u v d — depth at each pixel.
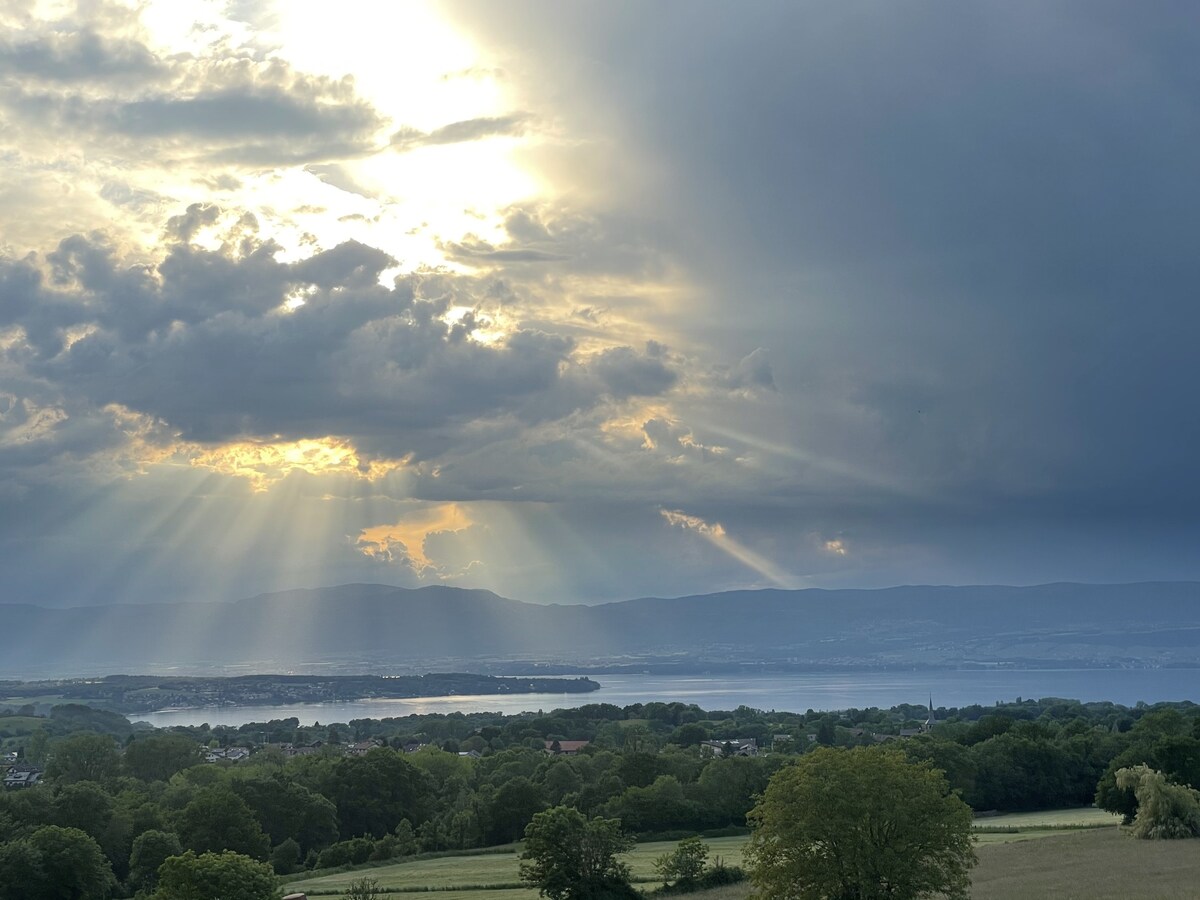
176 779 163.25
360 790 152.38
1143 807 98.69
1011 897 67.75
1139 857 84.94
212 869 59.84
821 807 57.22
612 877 76.25
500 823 132.88
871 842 57.25
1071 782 145.75
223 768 183.38
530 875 76.06
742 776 136.50
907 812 57.16
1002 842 99.94
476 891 88.69
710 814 134.00
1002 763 143.38
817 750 61.50
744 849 60.78
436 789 169.12
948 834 57.72
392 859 122.62
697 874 81.94
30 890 97.56
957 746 143.00
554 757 185.88
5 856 97.81
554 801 146.12
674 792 135.25
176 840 113.81
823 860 57.84
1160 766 117.88
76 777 173.75
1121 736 158.38
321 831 142.00
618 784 147.38
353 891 84.31
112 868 120.69
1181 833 96.50
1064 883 73.00
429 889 90.56
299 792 140.50
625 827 130.62
